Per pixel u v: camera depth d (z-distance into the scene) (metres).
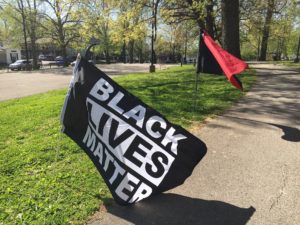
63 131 2.42
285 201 2.25
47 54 53.16
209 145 3.32
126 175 2.25
